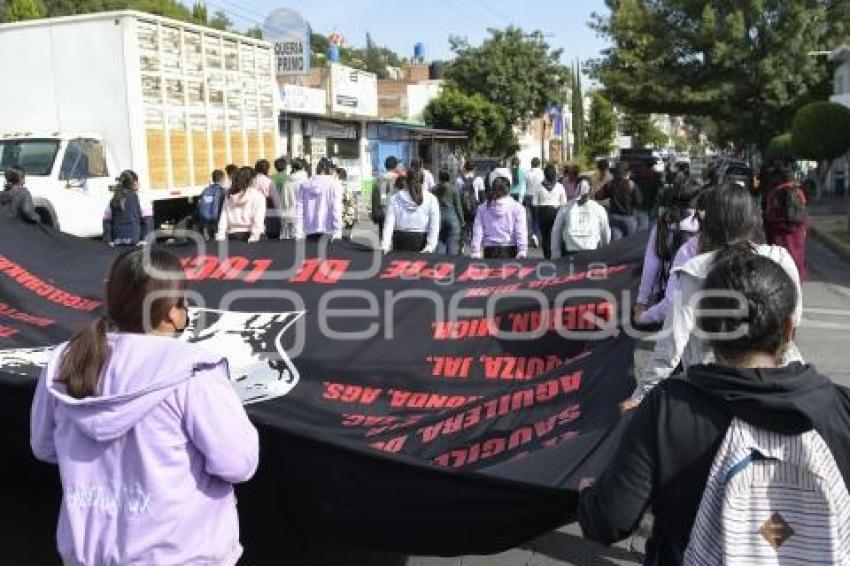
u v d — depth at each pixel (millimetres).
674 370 3617
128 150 14789
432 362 5305
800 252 7676
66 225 13805
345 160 33750
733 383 2043
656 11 37531
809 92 37188
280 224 13375
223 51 17359
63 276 6230
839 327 10328
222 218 10727
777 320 2066
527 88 47312
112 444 2500
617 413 3611
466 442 4094
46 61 14875
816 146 28797
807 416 1966
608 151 73500
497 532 3299
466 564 4512
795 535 1961
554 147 65312
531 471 3240
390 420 4691
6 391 3994
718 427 2051
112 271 2641
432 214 9234
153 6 56469
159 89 15281
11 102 15156
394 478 3373
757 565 1961
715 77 36875
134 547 2439
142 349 2537
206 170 16859
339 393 5031
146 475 2453
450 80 48438
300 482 3545
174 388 2477
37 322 5664
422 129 38125
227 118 17594
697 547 2043
